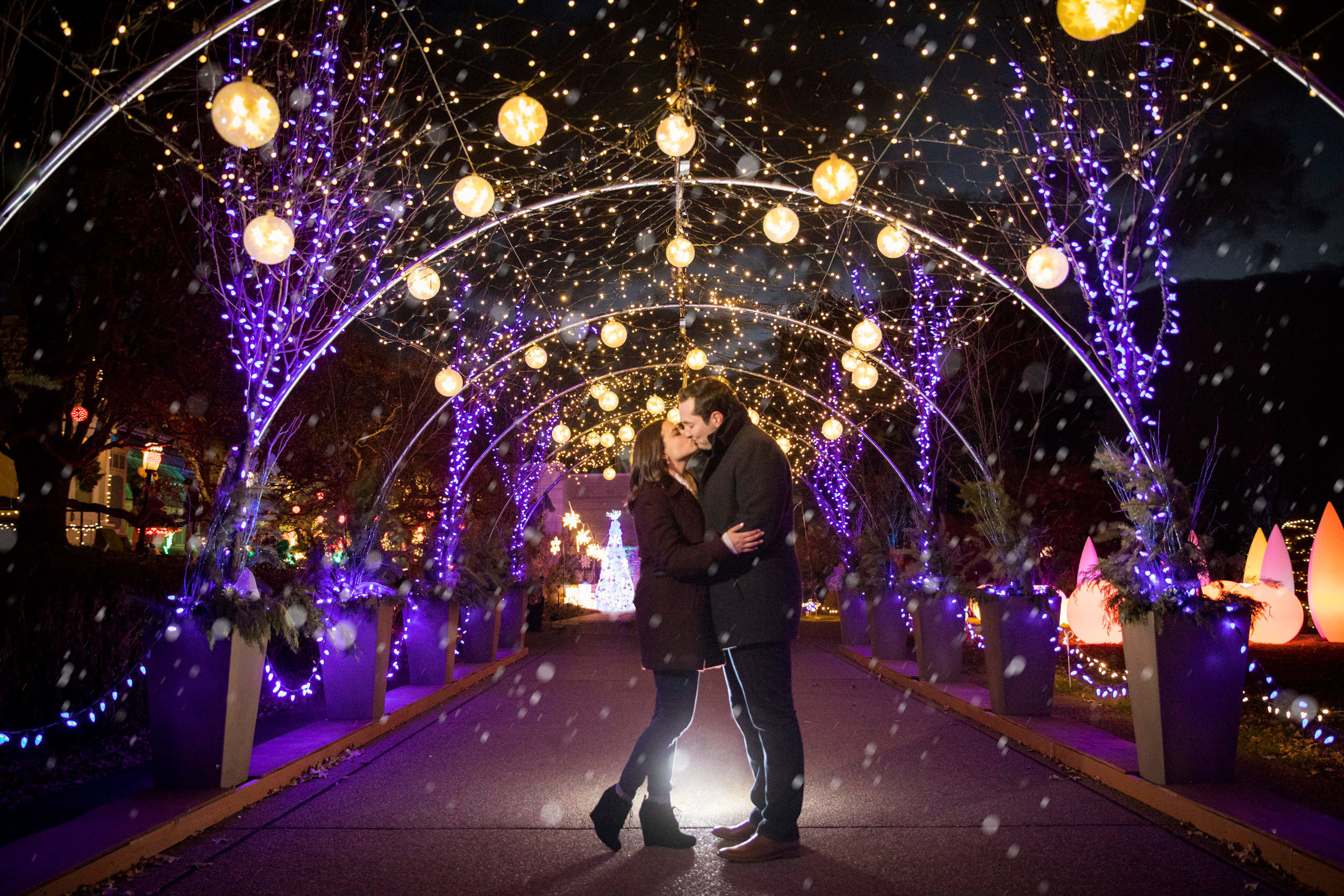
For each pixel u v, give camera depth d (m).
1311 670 11.10
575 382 19.88
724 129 10.71
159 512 14.66
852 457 18.03
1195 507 5.66
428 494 17.33
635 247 14.22
